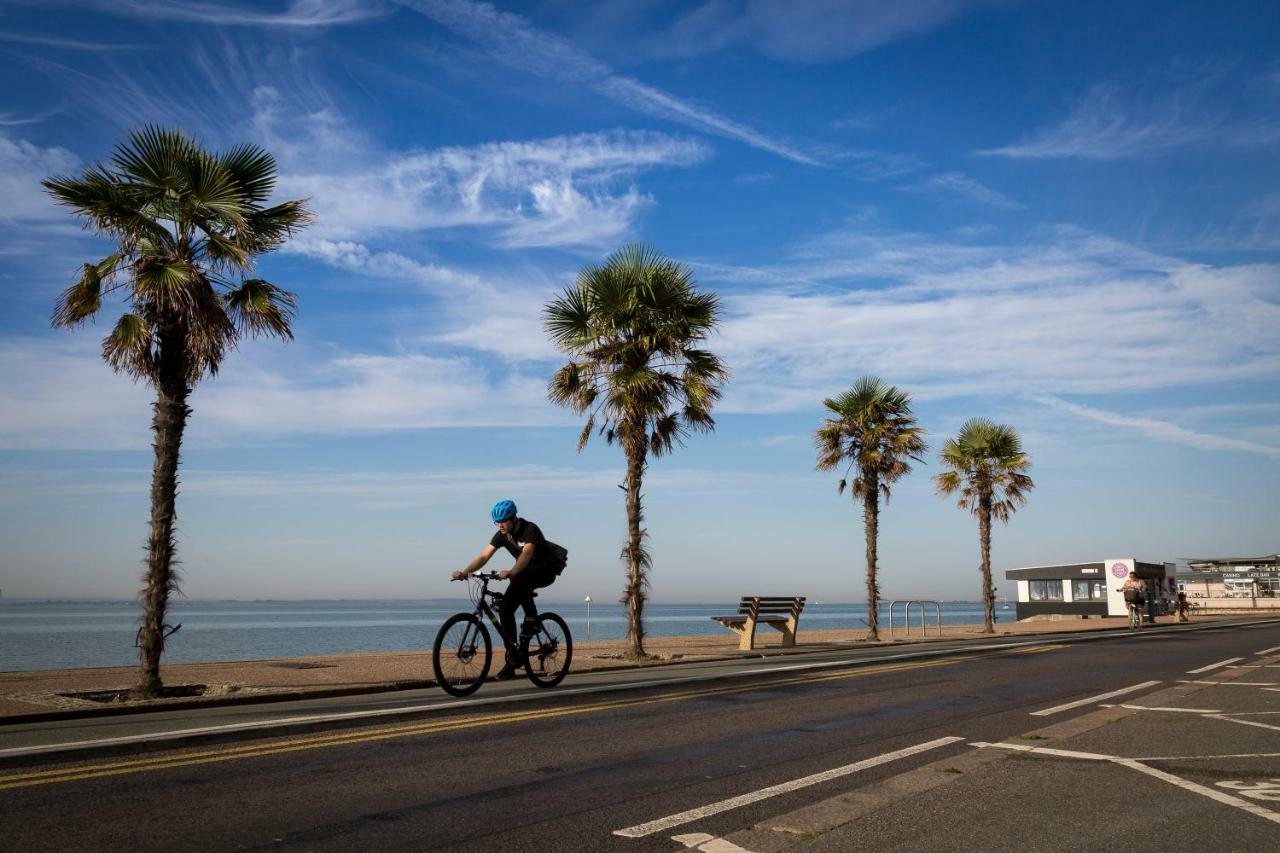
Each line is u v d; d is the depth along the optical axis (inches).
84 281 446.9
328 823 188.5
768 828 187.2
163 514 436.1
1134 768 248.2
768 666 589.0
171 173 454.0
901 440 1125.1
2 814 192.9
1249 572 2546.8
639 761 255.3
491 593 403.5
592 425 749.3
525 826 187.6
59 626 3171.8
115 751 261.4
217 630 2635.3
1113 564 1974.7
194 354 447.8
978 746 282.5
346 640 1872.5
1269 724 329.1
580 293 748.0
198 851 169.0
